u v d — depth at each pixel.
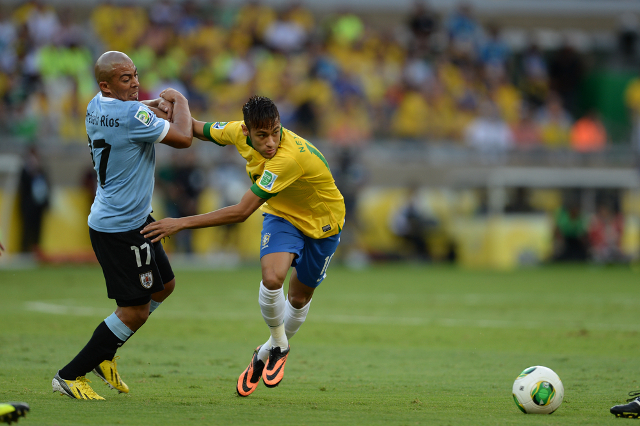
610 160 72.19
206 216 16.84
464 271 61.28
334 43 78.62
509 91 81.94
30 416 14.62
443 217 68.94
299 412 15.50
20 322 31.27
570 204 69.12
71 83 67.56
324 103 72.94
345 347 26.48
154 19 73.62
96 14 74.06
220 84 72.81
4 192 60.28
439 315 36.09
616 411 15.20
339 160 66.44
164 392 17.91
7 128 63.53
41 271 55.81
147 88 68.69
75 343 25.97
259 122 16.56
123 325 16.92
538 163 71.44
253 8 77.94
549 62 87.62
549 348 26.56
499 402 17.09
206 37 74.06
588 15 87.19
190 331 30.05
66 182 62.78
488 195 67.69
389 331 30.66
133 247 16.66
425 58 80.12
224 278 53.47
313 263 19.02
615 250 68.38
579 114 86.38
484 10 86.38
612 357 24.55
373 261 66.31
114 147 16.55
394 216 67.25
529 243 67.19
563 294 45.56
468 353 25.27
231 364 22.56
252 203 17.17
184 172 61.38
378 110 74.69
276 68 74.25
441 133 75.62
